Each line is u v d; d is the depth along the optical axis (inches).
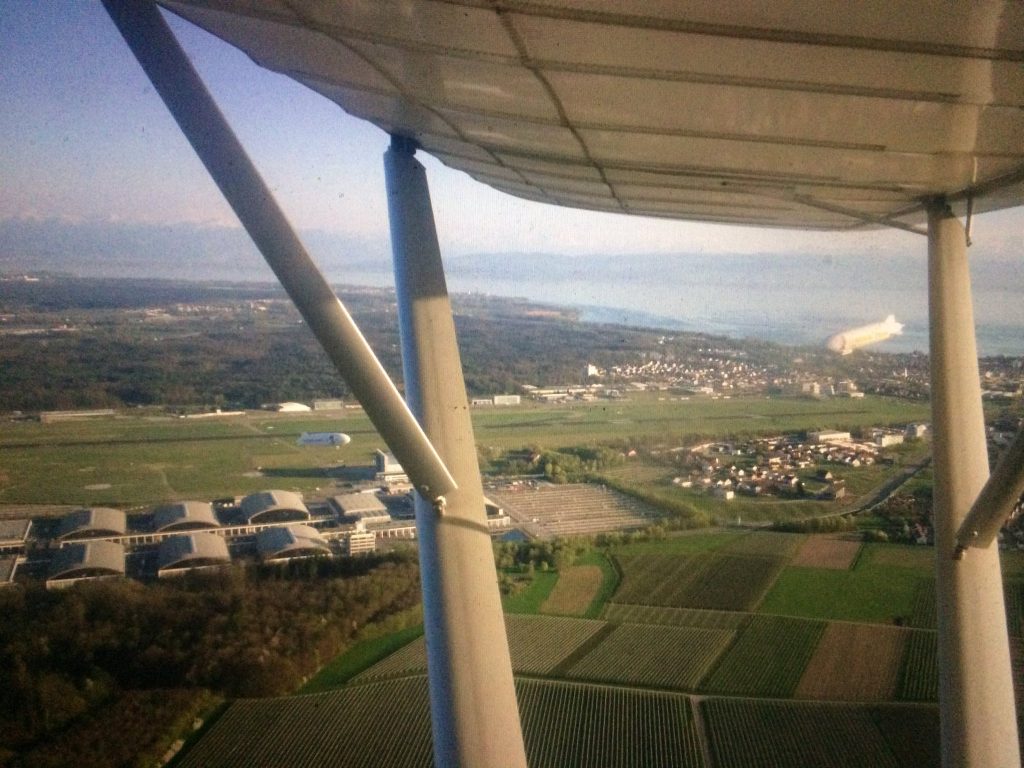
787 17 88.1
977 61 94.4
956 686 184.1
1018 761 186.7
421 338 186.9
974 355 185.9
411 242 188.7
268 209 145.1
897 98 108.6
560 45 103.4
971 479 186.2
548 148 156.7
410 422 162.4
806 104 113.1
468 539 180.2
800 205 184.5
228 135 143.3
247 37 138.9
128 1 135.2
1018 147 130.3
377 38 115.6
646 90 113.9
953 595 183.8
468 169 212.1
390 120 171.8
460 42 109.4
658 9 89.8
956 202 175.8
